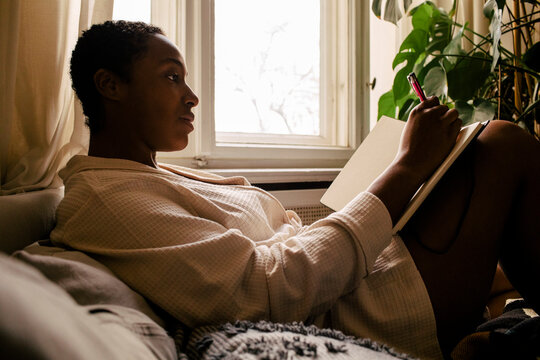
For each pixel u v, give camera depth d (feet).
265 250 1.94
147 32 2.59
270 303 1.78
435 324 2.02
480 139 2.34
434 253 2.16
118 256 1.77
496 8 3.95
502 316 2.47
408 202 2.15
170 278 1.73
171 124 2.52
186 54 4.63
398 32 6.36
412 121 2.34
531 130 4.67
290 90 6.20
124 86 2.46
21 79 2.91
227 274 1.74
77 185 2.01
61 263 1.52
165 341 1.37
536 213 2.18
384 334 1.98
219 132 5.43
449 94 4.25
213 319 1.73
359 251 1.89
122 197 1.90
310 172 5.15
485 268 2.16
